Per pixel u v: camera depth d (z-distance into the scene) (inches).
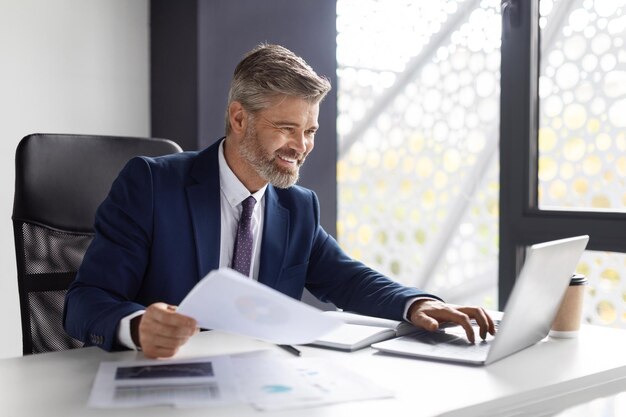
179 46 122.4
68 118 119.1
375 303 69.1
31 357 55.3
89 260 64.9
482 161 127.8
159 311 52.8
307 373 50.9
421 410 44.2
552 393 50.4
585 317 110.8
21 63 114.3
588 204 109.3
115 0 123.3
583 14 107.7
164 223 67.9
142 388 47.1
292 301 46.2
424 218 136.0
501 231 113.3
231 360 54.0
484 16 125.0
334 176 134.3
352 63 141.4
